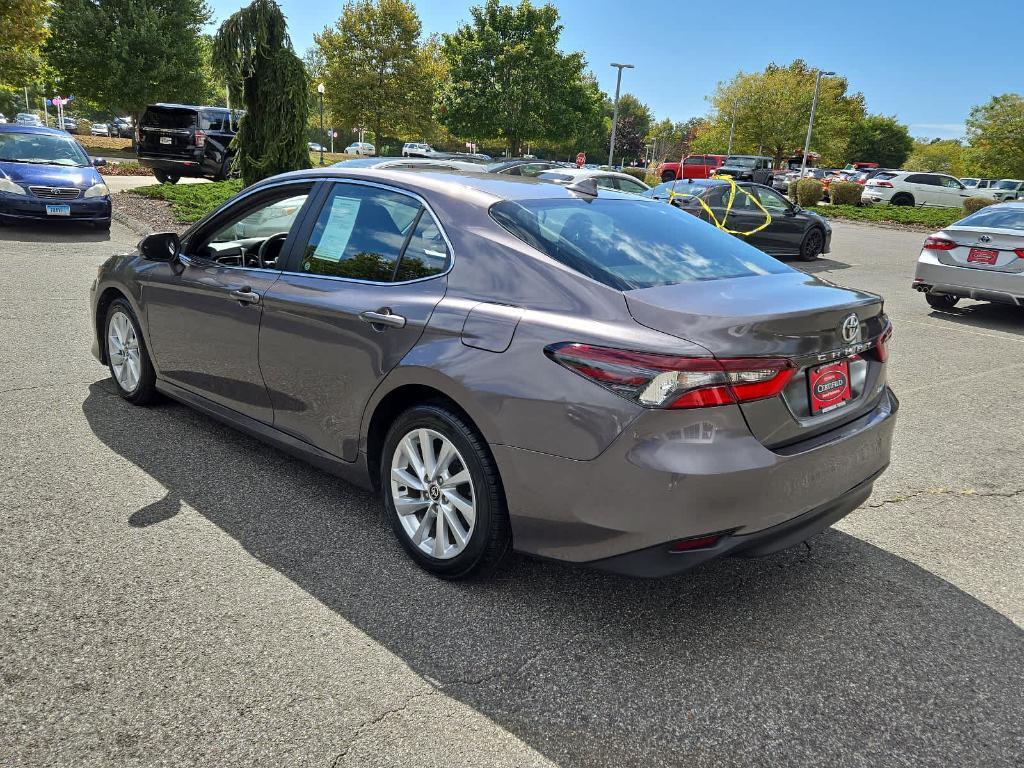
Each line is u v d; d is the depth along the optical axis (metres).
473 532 2.88
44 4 25.97
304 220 3.63
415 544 3.12
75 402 4.80
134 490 3.68
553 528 2.65
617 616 2.90
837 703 2.47
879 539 3.66
